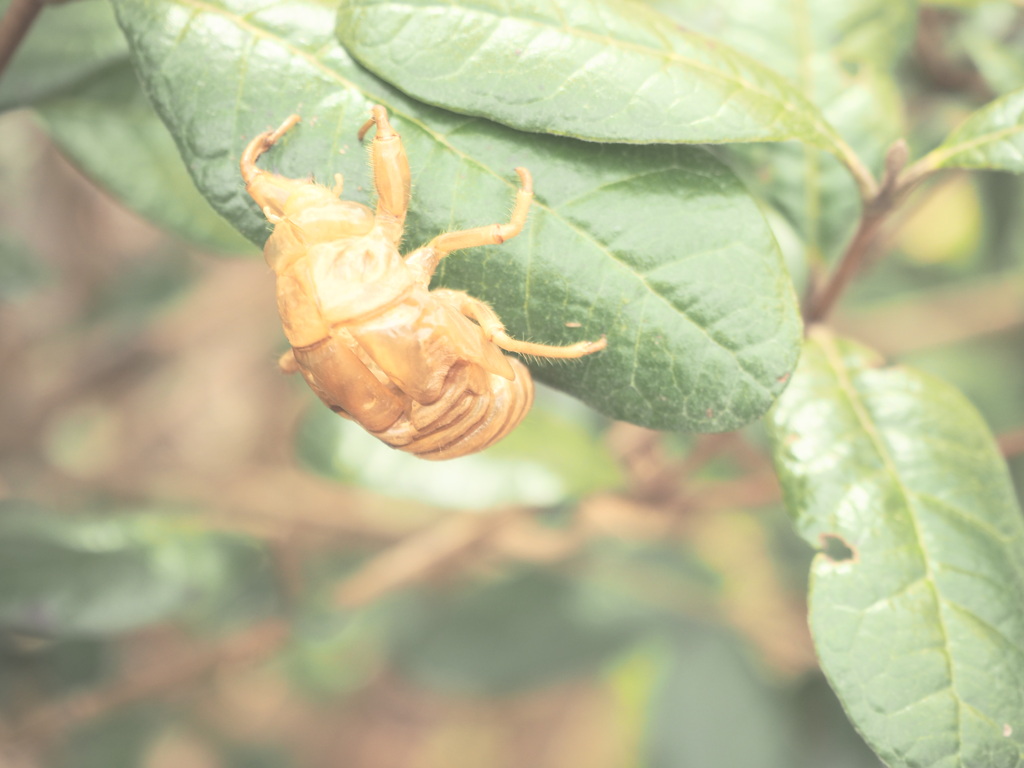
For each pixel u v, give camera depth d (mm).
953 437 196
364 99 184
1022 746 182
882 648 185
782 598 328
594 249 183
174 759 413
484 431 189
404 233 185
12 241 269
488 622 310
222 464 425
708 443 236
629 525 278
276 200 181
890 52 211
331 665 387
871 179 191
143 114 221
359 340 182
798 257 241
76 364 361
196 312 384
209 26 185
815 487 193
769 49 210
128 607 240
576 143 184
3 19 203
